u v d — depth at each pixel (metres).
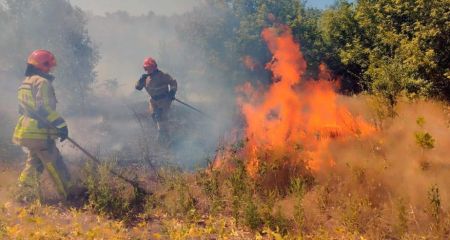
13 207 4.87
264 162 5.39
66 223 4.55
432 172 4.80
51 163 5.21
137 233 4.37
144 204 5.19
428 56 8.70
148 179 6.00
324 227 4.28
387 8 10.39
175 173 5.95
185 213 4.85
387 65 9.41
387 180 4.81
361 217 4.27
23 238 4.00
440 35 8.78
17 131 5.21
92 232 4.14
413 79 8.87
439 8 8.79
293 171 5.27
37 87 5.19
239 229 4.41
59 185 5.19
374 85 8.84
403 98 7.87
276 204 4.76
